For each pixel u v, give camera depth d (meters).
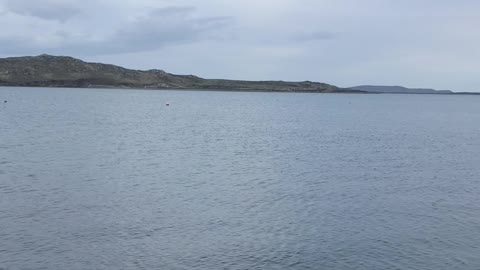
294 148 59.12
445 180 39.94
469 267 21.75
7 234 24.59
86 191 34.06
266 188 36.34
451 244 24.45
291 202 32.25
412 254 23.14
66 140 62.19
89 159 47.56
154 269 21.08
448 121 115.88
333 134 77.56
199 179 39.19
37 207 29.55
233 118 113.12
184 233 25.55
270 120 108.12
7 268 20.73
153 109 144.25
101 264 21.42
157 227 26.39
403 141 68.69
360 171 43.66
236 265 21.67
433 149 59.94
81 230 25.55
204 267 21.39
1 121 86.94
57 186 35.28
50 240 23.97
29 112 113.81
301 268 21.48
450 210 30.58
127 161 47.16
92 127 81.50
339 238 25.20
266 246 23.94
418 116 136.25
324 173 42.50
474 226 27.28
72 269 20.88
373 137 73.69
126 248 23.28
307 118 117.00
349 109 172.00
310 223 27.66
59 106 142.25
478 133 83.31
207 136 72.00
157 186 36.31
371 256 22.84
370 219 28.55
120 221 27.23
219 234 25.53
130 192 34.16
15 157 47.25
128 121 97.38
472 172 43.72
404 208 31.02
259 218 28.47
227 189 35.78
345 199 33.22
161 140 65.75
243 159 49.88
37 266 21.03
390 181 39.34
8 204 29.95
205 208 30.38
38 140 61.22
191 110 143.88
